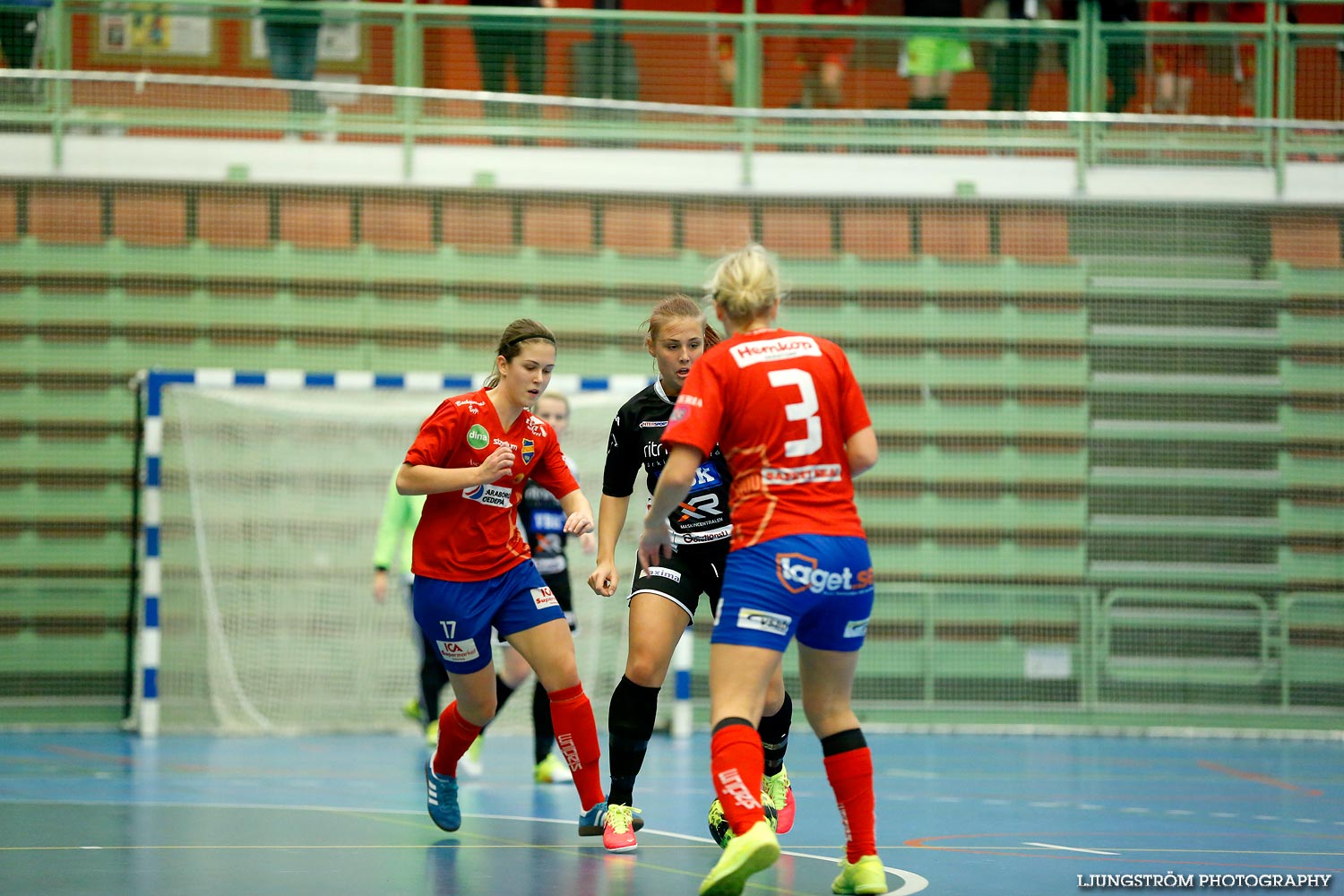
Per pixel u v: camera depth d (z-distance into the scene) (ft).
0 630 114.52
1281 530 125.59
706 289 43.42
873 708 121.49
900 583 124.26
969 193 126.82
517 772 84.33
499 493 51.62
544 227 125.39
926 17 129.29
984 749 104.42
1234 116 128.88
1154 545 125.70
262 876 44.70
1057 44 128.36
